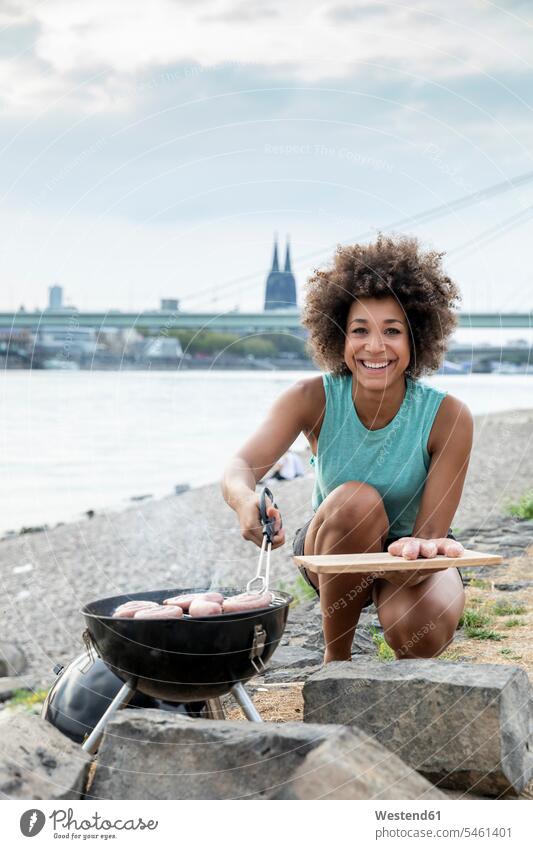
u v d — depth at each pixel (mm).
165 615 2129
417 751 2307
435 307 2916
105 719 2285
